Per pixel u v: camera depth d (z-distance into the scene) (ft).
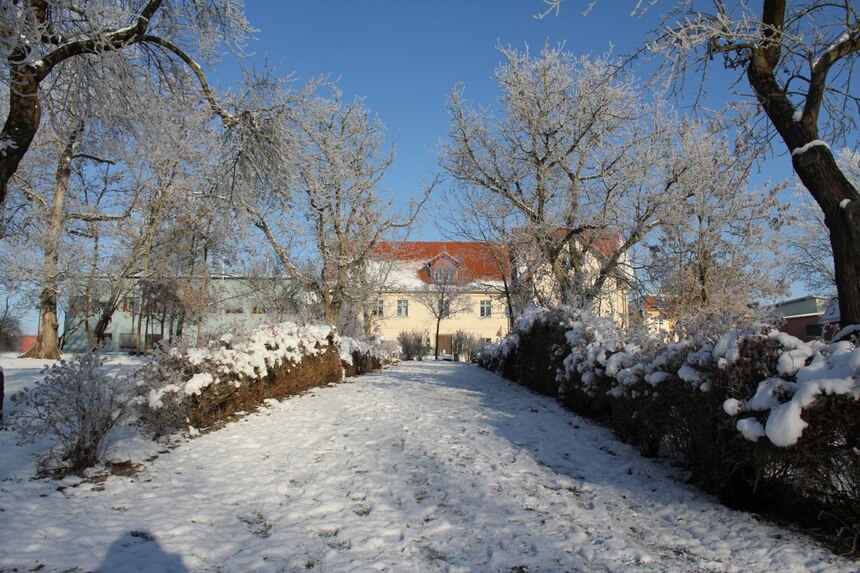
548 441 26.86
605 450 25.08
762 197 65.62
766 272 69.41
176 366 28.07
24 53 25.04
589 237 65.41
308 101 39.47
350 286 91.81
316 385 51.37
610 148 62.90
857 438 12.89
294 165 39.45
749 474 16.24
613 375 26.21
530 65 64.80
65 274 74.02
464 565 12.87
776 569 12.47
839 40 23.21
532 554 13.52
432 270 163.12
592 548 13.85
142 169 71.00
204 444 25.50
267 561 12.93
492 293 124.77
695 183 59.21
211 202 49.32
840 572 12.10
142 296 98.37
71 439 20.31
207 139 42.11
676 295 65.82
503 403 40.73
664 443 22.62
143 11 30.73
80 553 12.84
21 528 14.12
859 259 21.07
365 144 85.10
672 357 20.24
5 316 102.22
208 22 34.12
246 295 111.24
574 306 49.32
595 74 61.82
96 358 20.94
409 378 66.59
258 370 35.70
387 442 26.50
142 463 21.63
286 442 26.43
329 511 16.80
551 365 43.45
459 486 19.36
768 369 15.24
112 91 32.04
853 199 21.68
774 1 23.93
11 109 26.50
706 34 24.22
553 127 63.57
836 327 22.17
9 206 63.05
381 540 14.32
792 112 23.99
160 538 14.08
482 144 69.56
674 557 13.42
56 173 71.67
